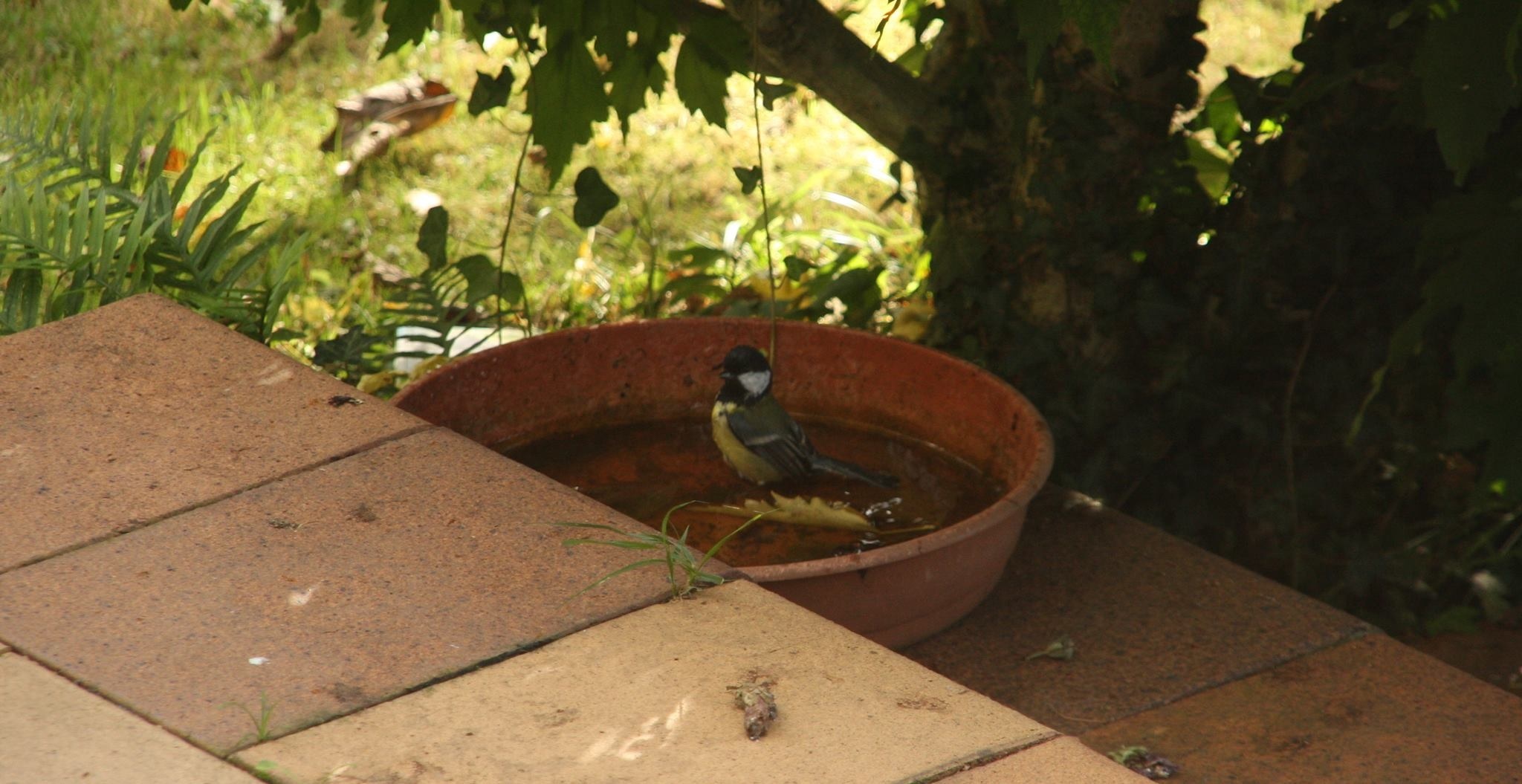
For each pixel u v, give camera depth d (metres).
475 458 4.86
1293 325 7.99
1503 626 8.22
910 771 3.43
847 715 3.65
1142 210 8.01
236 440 4.86
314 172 11.83
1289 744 5.43
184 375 5.26
